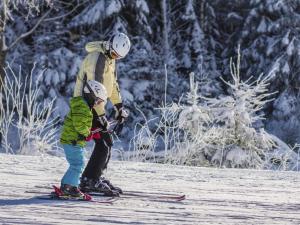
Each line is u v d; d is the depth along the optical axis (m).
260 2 48.03
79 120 12.04
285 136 45.50
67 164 18.88
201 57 47.59
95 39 47.75
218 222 10.83
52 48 47.25
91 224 10.15
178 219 10.91
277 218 11.43
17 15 50.66
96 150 13.10
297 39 46.34
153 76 46.62
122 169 18.44
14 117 41.88
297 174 19.47
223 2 52.50
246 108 27.61
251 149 27.31
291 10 47.22
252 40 48.53
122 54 12.80
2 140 36.06
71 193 12.41
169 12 51.31
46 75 45.50
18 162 18.62
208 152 27.20
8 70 47.47
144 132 30.53
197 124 26.89
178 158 26.12
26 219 10.38
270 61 47.22
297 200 13.76
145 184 15.48
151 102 46.28
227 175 18.25
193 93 27.59
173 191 14.41
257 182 16.92
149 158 25.92
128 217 10.88
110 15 46.62
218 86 46.28
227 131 27.27
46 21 49.62
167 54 48.34
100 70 12.56
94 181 13.12
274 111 46.25
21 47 49.84
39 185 14.12
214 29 52.41
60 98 45.06
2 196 12.55
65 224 10.09
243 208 12.38
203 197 13.62
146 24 47.81
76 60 46.28
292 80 46.25
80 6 50.94
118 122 13.76
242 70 48.78
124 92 45.06
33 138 25.77
